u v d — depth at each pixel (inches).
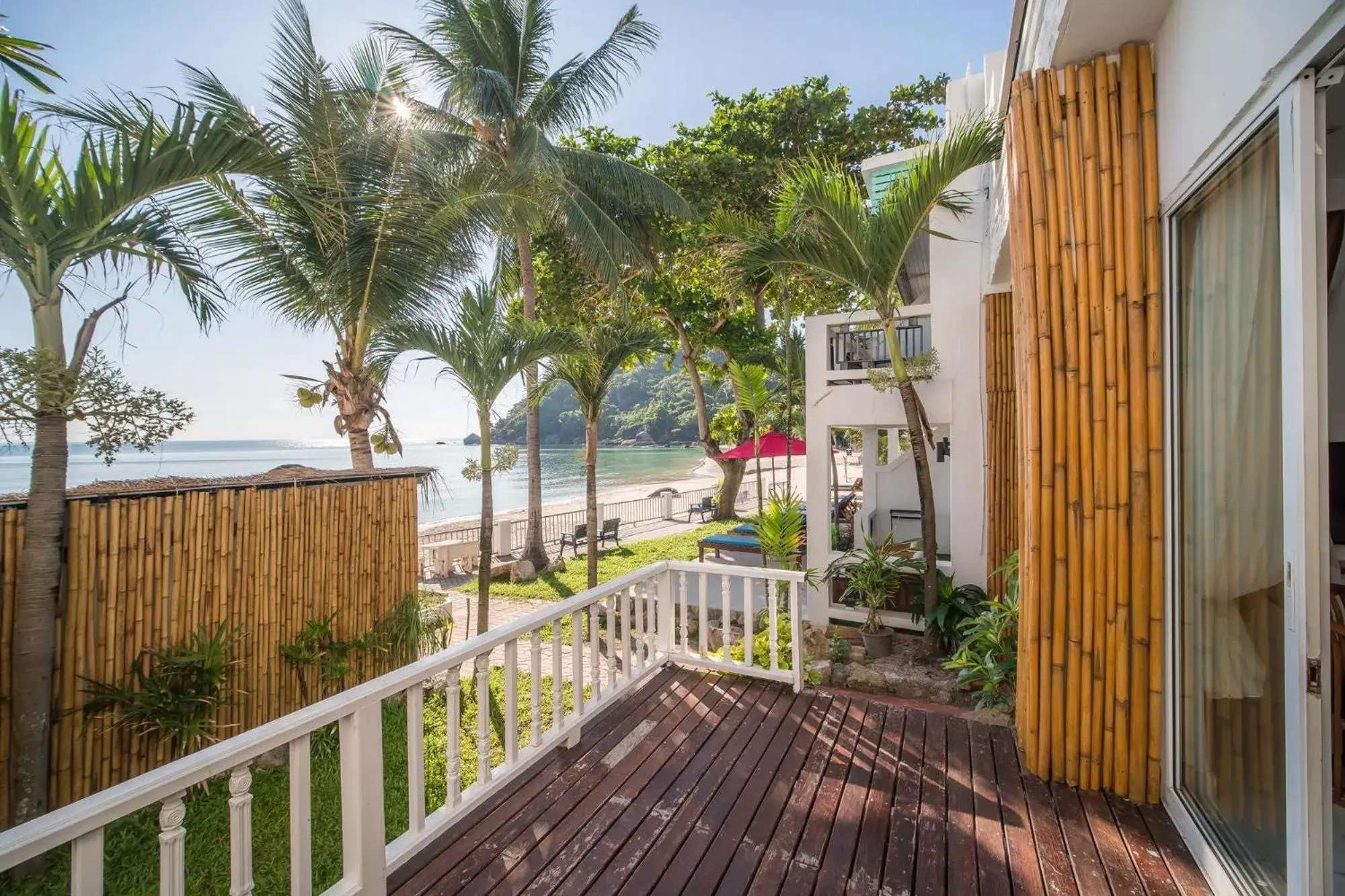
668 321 513.0
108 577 117.3
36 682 103.7
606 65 362.0
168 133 123.0
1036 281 101.0
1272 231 63.0
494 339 196.9
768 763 110.8
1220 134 68.6
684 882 80.9
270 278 191.8
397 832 113.3
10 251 102.3
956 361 226.7
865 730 123.2
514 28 354.6
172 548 126.4
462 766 137.5
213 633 132.1
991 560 215.9
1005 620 144.3
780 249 190.4
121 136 112.7
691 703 136.4
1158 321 89.6
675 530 563.2
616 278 364.5
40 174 108.3
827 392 245.6
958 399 225.9
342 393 195.8
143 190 115.5
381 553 171.6
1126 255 91.9
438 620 195.3
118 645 118.3
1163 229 88.6
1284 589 60.2
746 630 148.6
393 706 169.5
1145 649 92.7
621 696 138.3
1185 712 87.3
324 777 132.8
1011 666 139.9
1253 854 68.9
